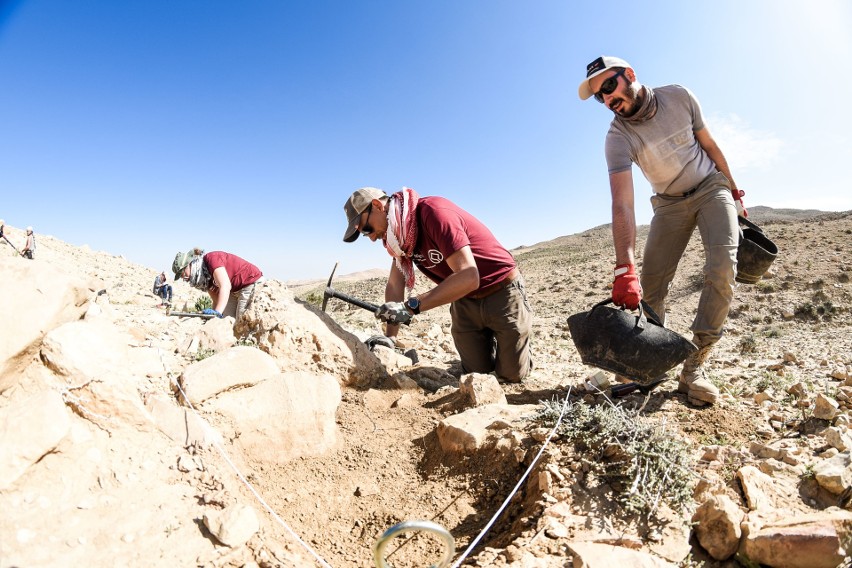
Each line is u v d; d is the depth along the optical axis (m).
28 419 1.93
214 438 2.50
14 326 2.13
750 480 2.20
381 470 2.83
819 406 2.89
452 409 3.32
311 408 2.96
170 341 3.70
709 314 3.03
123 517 1.88
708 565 1.92
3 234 17.97
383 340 4.42
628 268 2.78
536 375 4.26
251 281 4.82
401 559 2.16
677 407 3.12
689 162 3.09
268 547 1.92
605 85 2.94
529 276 29.33
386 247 3.70
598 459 2.40
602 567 1.76
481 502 2.50
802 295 12.62
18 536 1.69
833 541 1.81
